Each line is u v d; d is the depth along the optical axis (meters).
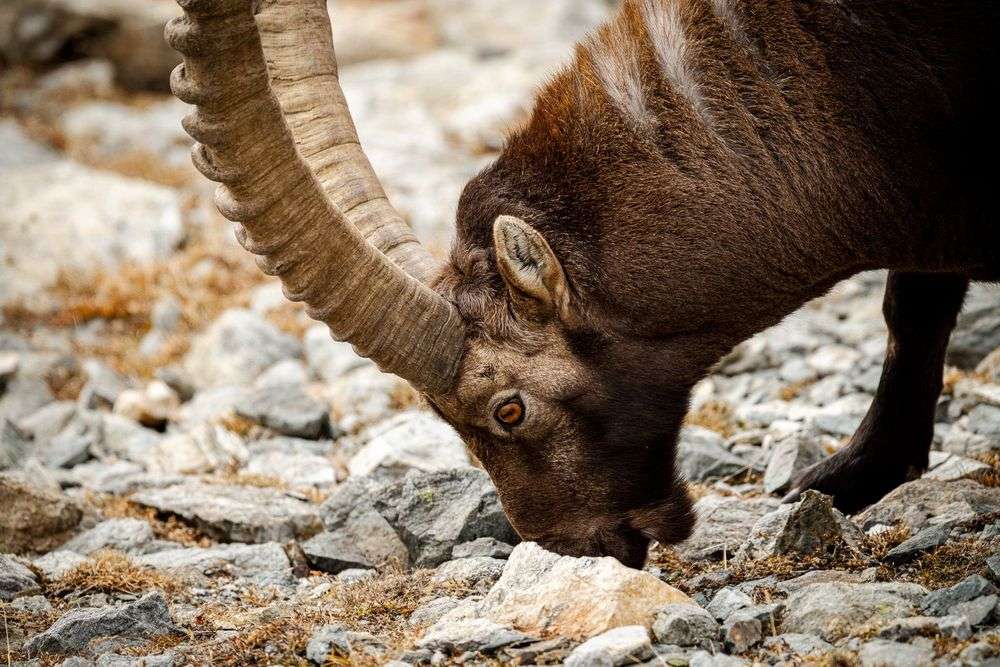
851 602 9.18
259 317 20.62
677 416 10.63
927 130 10.27
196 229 25.16
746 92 10.47
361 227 10.61
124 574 11.69
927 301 12.16
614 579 9.21
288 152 8.99
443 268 10.52
